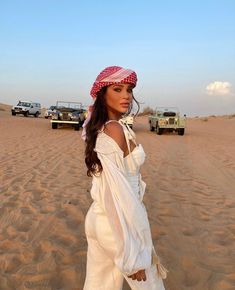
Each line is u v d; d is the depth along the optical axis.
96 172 2.23
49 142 16.16
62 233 5.07
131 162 2.24
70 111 25.06
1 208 6.03
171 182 8.66
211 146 17.86
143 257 2.09
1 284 3.74
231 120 53.31
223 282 3.87
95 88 2.29
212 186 8.39
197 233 5.29
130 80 2.24
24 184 7.76
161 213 6.16
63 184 7.91
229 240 5.05
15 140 16.27
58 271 4.03
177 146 17.31
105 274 2.40
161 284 2.33
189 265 4.25
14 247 4.59
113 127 2.20
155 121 26.09
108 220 2.14
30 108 43.84
